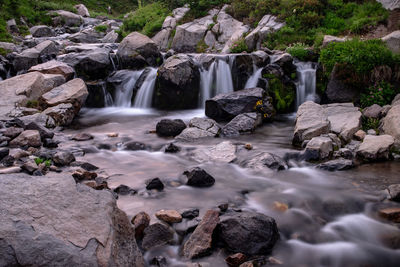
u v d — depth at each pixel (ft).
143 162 21.95
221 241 11.94
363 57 33.71
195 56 45.06
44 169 18.67
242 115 31.48
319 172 20.15
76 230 8.18
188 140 27.30
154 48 49.11
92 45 64.03
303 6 57.36
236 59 42.65
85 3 141.79
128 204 14.85
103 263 7.74
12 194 8.59
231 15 67.00
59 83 40.27
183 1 77.87
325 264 11.19
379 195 16.35
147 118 37.14
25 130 26.23
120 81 45.03
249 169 20.48
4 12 84.23
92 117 38.06
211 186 17.62
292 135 29.30
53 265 7.23
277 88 38.91
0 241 7.14
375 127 27.09
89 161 21.99
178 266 10.72
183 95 41.39
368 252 11.94
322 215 14.49
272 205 15.29
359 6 56.65
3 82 35.78
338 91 35.04
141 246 11.66
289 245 12.19
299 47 45.68
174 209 14.44
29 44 66.39
